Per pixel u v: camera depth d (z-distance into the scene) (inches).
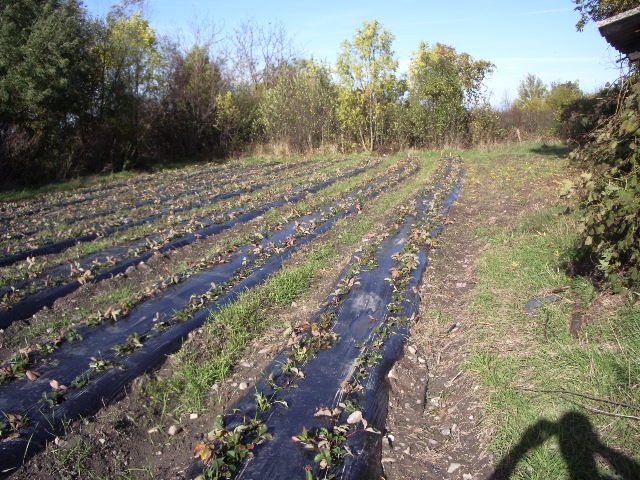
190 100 995.9
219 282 286.8
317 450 142.3
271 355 202.8
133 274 303.4
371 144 979.9
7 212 494.6
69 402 173.5
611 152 177.9
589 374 158.1
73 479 144.3
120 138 813.9
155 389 185.6
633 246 176.7
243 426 150.7
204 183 666.2
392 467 145.0
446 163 772.0
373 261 294.0
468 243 339.3
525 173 614.5
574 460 129.7
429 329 217.9
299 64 1400.1
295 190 565.0
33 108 633.6
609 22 166.4
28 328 237.1
